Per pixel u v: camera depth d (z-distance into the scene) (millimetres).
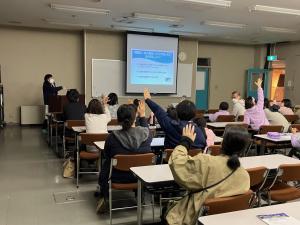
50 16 7426
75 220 3174
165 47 9984
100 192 3520
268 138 4406
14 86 9234
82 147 4262
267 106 6746
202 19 7562
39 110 9375
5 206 3496
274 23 7938
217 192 1832
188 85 10820
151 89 10008
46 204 3570
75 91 5641
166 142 3074
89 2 6066
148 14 7070
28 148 6348
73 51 9680
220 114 6375
